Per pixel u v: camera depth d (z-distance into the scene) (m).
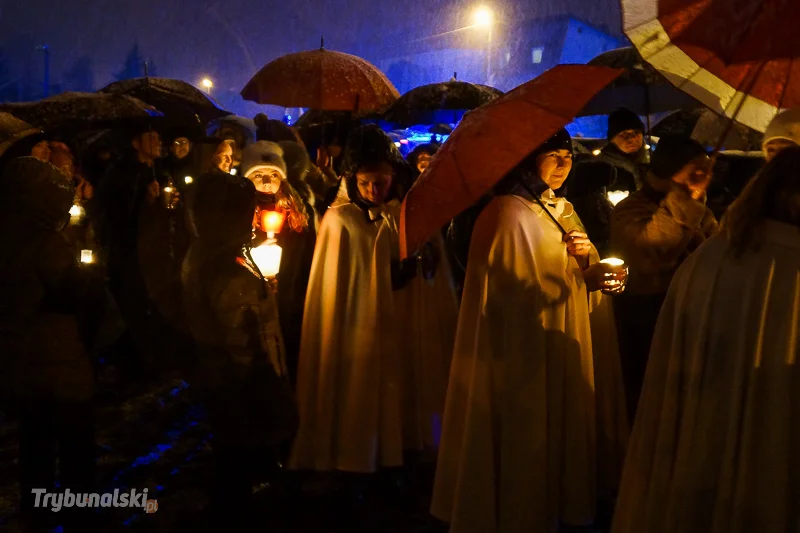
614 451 3.71
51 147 5.52
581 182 4.93
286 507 4.04
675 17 3.23
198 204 3.44
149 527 3.79
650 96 6.19
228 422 3.40
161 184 5.95
